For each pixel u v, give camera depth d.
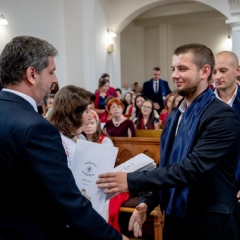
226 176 1.28
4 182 0.93
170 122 1.41
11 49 1.01
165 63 11.34
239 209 1.37
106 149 1.33
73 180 0.97
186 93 1.28
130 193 1.21
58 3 6.83
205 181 1.25
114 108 3.97
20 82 1.01
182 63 1.25
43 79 1.03
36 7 6.14
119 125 3.97
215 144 1.18
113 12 7.99
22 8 5.79
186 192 1.22
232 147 1.22
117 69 8.29
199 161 1.17
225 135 1.18
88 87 7.12
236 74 1.99
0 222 0.94
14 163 0.91
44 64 1.03
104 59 7.73
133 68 11.62
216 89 2.03
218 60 1.95
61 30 6.97
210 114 1.20
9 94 1.00
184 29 11.29
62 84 7.04
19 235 0.94
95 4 7.24
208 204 1.25
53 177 0.91
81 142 1.35
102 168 1.31
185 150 1.23
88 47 7.06
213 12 10.00
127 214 2.95
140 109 4.79
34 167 0.90
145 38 11.66
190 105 1.28
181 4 9.71
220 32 10.92
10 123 0.93
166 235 1.36
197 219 1.26
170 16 10.65
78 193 0.97
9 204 0.94
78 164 1.33
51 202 0.93
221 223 1.24
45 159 0.91
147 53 11.68
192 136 1.22
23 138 0.90
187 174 1.17
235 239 1.29
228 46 10.87
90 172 1.31
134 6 7.82
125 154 3.10
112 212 2.34
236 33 6.95
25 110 0.97
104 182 1.24
